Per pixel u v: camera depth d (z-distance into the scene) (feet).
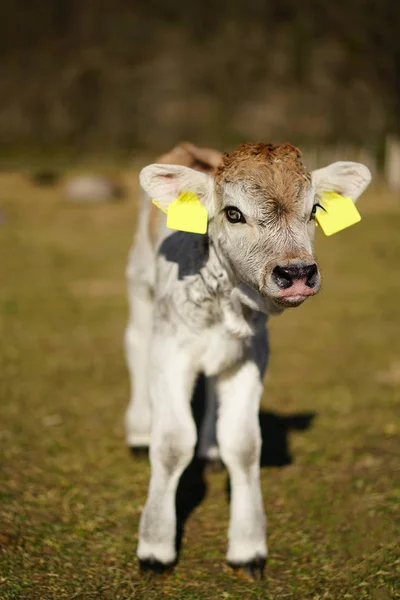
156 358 14.24
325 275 40.78
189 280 13.83
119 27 167.12
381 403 21.72
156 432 13.92
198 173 13.55
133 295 18.03
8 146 149.28
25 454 18.28
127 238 53.52
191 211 13.48
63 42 167.02
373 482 16.67
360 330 30.12
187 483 17.39
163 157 18.13
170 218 13.43
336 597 13.00
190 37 165.27
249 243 12.56
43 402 21.84
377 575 13.52
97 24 168.04
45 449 18.70
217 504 16.40
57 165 111.04
